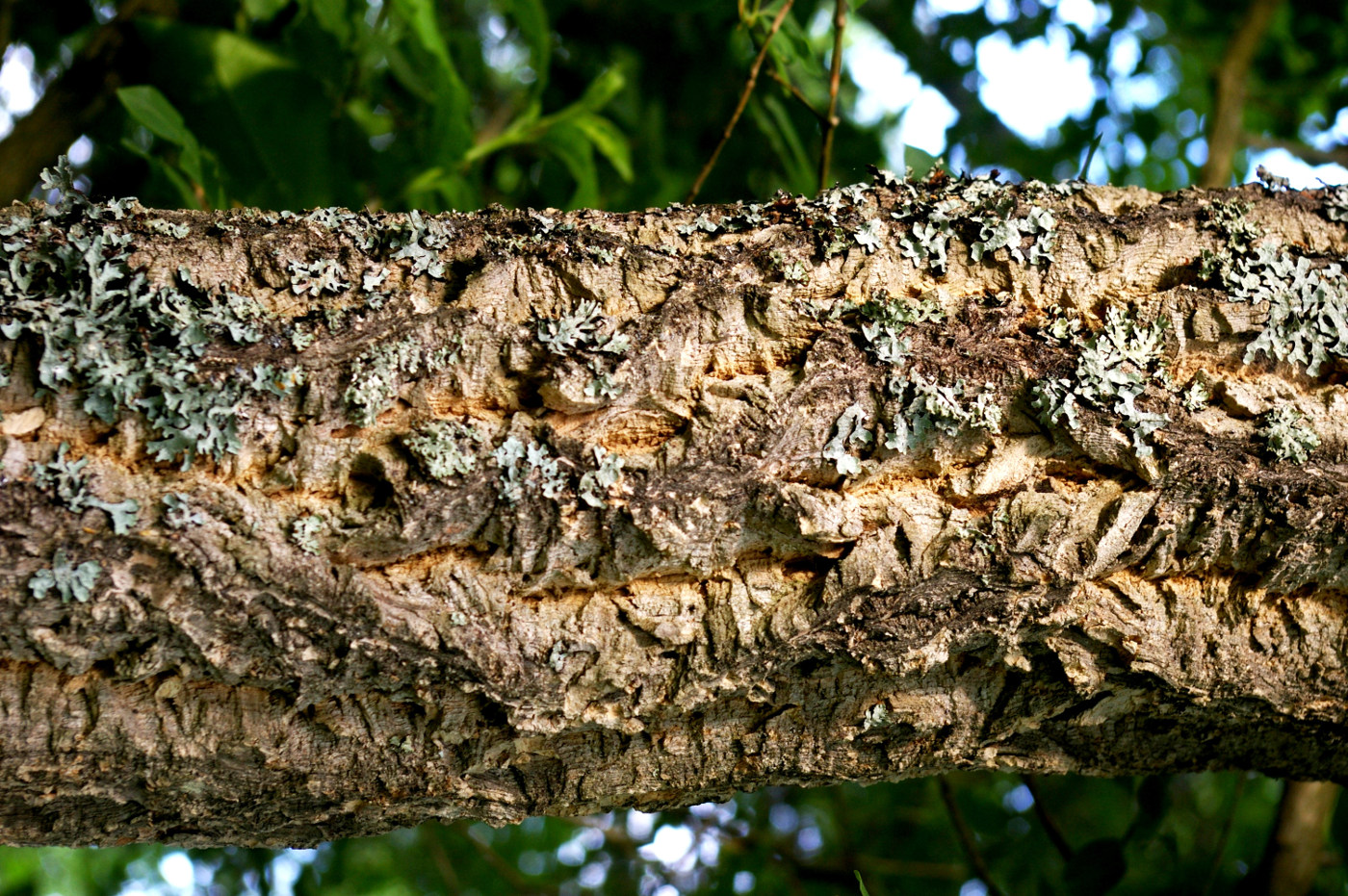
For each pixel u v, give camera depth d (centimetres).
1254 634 111
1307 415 109
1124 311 110
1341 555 110
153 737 106
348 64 143
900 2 194
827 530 107
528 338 106
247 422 105
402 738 108
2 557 103
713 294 108
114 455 104
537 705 108
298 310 106
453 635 106
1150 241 110
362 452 106
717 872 217
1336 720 112
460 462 106
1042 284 110
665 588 108
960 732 111
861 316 108
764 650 108
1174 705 112
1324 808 146
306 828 111
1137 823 133
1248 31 189
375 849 262
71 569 104
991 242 109
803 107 157
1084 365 108
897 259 109
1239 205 111
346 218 107
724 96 177
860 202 110
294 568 105
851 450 108
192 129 146
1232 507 109
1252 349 109
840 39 129
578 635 107
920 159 119
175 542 104
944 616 108
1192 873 157
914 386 108
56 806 107
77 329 104
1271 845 146
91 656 105
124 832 109
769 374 108
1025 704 111
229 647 105
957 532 108
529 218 108
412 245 107
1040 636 110
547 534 106
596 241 108
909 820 229
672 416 107
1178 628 110
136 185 165
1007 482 108
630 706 108
